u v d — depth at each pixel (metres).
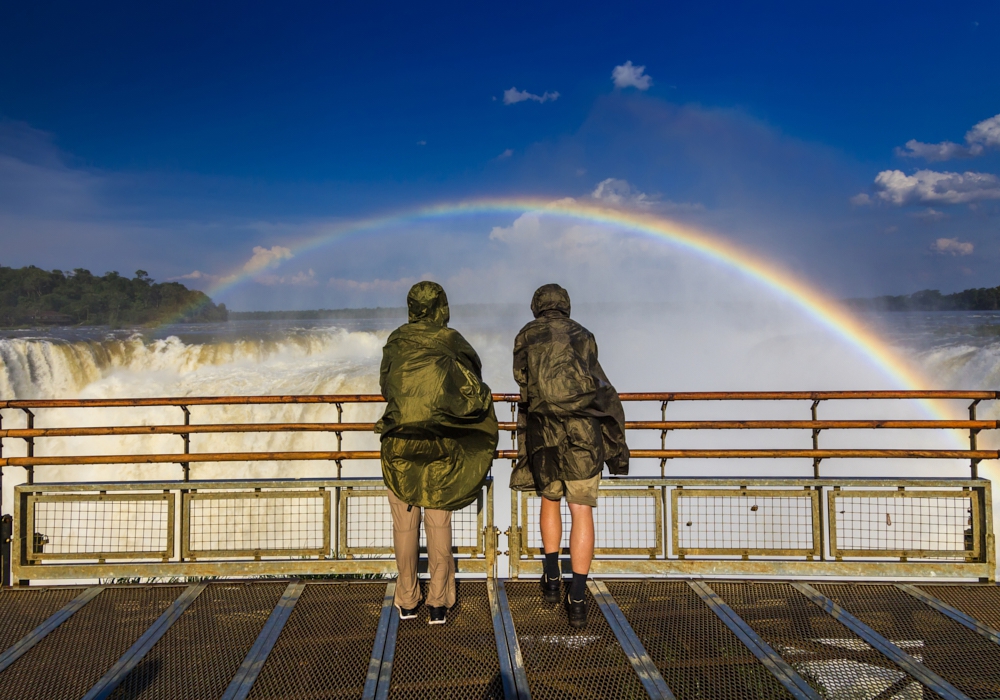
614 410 3.29
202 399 4.01
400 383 2.95
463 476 3.05
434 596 3.16
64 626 3.22
